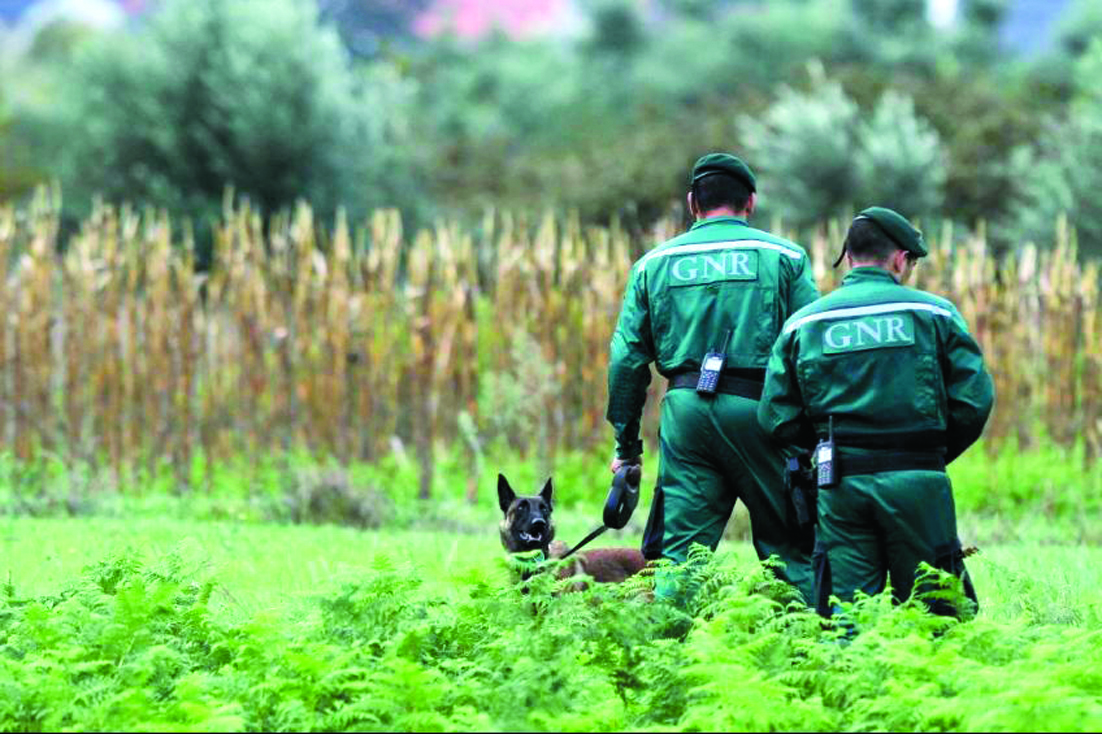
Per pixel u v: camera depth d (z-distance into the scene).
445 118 162.38
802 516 18.28
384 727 14.19
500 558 17.41
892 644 14.73
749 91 126.62
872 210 18.09
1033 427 43.25
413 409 43.12
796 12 171.38
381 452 43.84
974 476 41.31
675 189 108.62
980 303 43.19
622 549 22.28
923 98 114.44
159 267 44.06
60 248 82.81
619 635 16.16
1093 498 40.59
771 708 13.71
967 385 17.33
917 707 13.78
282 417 43.75
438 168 130.00
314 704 15.19
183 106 91.50
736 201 19.78
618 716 14.52
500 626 16.91
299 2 96.38
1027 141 104.69
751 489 19.09
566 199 111.56
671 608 16.97
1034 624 19.00
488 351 45.75
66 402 43.62
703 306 19.17
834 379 17.52
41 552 27.31
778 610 18.12
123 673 15.64
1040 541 34.00
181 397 43.50
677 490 19.28
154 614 17.59
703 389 18.91
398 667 14.56
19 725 14.97
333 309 43.94
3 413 44.19
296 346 43.84
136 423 43.72
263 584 23.53
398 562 24.48
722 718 13.54
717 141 113.50
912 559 17.23
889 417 17.28
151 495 42.69
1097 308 43.59
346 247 44.66
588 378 43.44
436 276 44.41
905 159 91.88
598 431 43.28
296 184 90.44
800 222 92.00
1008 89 134.50
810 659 15.54
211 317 44.12
